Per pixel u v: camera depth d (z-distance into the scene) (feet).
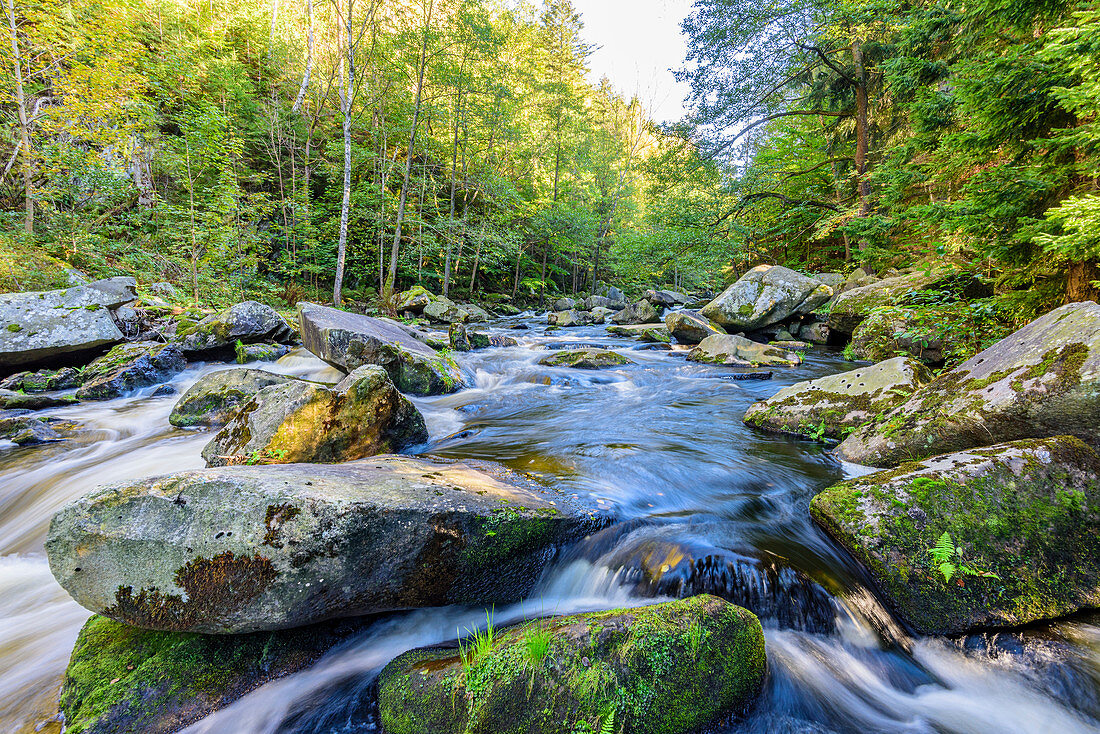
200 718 6.02
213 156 43.34
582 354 29.60
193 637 6.61
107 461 15.25
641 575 8.35
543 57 109.81
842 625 7.47
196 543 6.24
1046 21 16.92
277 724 6.22
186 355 28.35
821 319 40.70
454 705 5.49
